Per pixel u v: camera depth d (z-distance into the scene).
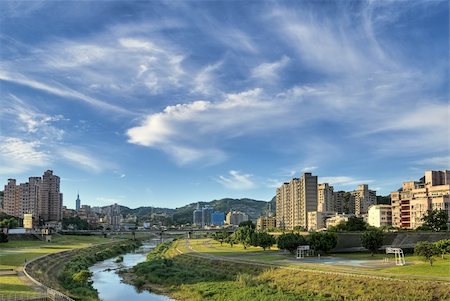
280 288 101.12
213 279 123.69
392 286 86.19
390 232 183.12
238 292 102.25
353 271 102.62
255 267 125.19
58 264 148.88
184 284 121.38
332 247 151.38
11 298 74.69
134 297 112.69
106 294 116.81
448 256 127.00
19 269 114.06
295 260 136.00
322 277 100.25
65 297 77.00
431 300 78.00
